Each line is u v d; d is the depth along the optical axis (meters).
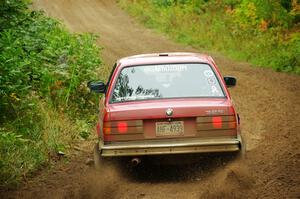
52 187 17.14
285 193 14.48
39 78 25.41
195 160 16.58
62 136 22.70
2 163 18.19
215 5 76.75
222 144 15.94
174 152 15.91
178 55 18.61
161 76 17.53
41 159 19.86
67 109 25.83
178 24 72.94
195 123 16.11
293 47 51.47
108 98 17.14
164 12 80.69
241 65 49.06
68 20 79.62
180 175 17.33
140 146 15.93
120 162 16.86
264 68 47.19
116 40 65.75
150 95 17.00
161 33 71.75
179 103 16.44
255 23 63.59
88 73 28.42
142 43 63.97
